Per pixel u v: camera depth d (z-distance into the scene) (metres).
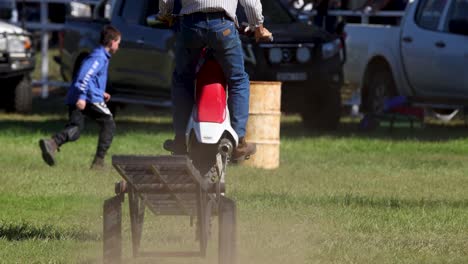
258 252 31.50
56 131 74.69
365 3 88.69
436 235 35.00
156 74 75.94
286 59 72.25
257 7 28.05
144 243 32.94
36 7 115.44
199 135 26.08
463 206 42.19
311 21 92.56
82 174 51.62
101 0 87.38
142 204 26.58
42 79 104.19
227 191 45.69
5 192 44.94
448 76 75.56
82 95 53.41
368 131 76.94
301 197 43.81
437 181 50.84
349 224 36.78
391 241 33.56
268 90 55.81
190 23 27.17
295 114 89.50
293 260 30.36
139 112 92.88
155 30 76.06
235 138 26.55
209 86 26.66
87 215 38.81
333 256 30.91
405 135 75.00
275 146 55.94
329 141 68.94
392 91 79.94
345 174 53.19
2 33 86.81
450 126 83.25
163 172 24.38
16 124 79.94
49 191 45.44
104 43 54.19
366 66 81.94
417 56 77.38
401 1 92.12
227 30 26.98
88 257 30.52
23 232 34.81
